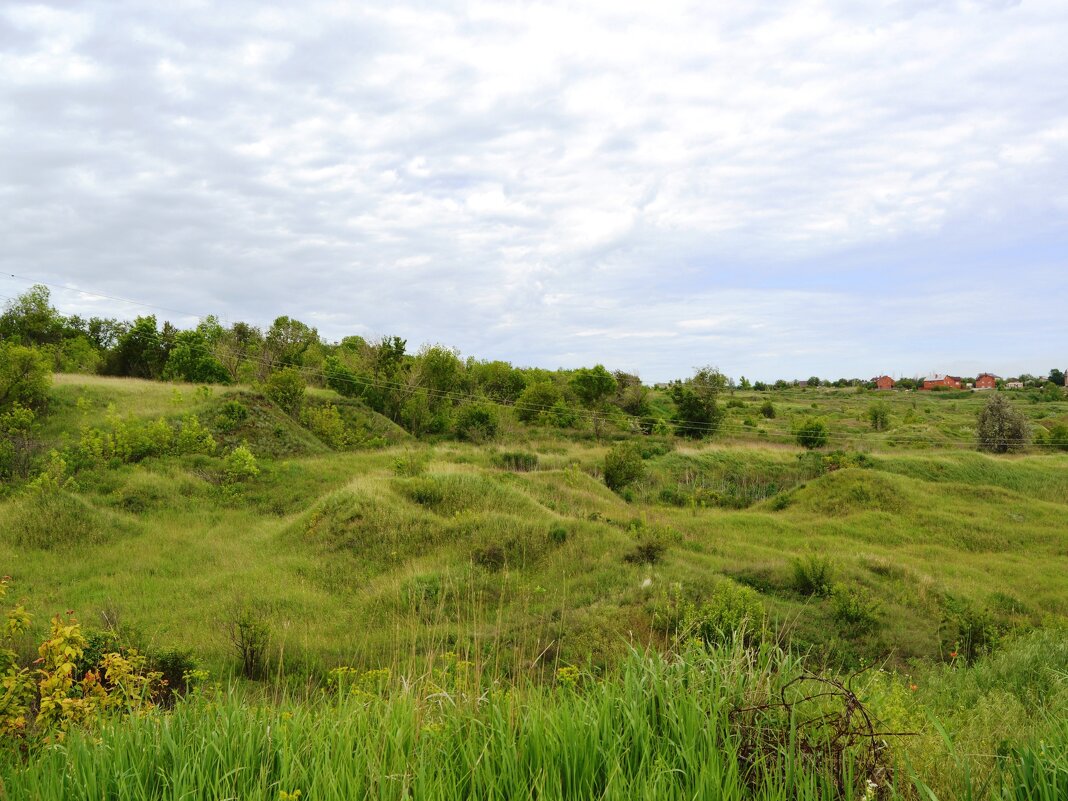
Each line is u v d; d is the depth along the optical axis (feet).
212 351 156.04
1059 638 39.09
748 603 45.37
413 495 76.23
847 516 98.17
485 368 227.20
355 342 222.48
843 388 422.41
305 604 51.80
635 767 9.21
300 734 10.62
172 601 51.26
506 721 10.28
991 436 173.99
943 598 58.13
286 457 107.04
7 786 9.95
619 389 219.00
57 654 19.47
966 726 14.58
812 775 8.24
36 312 155.33
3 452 83.05
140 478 82.79
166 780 9.29
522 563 63.21
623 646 39.86
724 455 142.41
